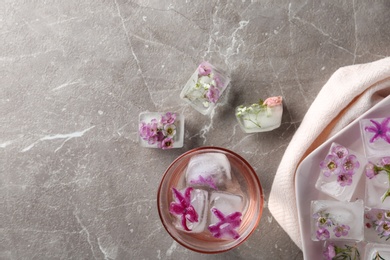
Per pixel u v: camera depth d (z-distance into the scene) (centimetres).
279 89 38
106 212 39
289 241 38
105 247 39
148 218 39
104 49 39
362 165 33
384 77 33
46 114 40
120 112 39
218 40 38
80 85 39
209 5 38
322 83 38
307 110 38
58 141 40
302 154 34
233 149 38
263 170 38
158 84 39
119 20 39
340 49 38
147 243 39
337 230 33
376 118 33
